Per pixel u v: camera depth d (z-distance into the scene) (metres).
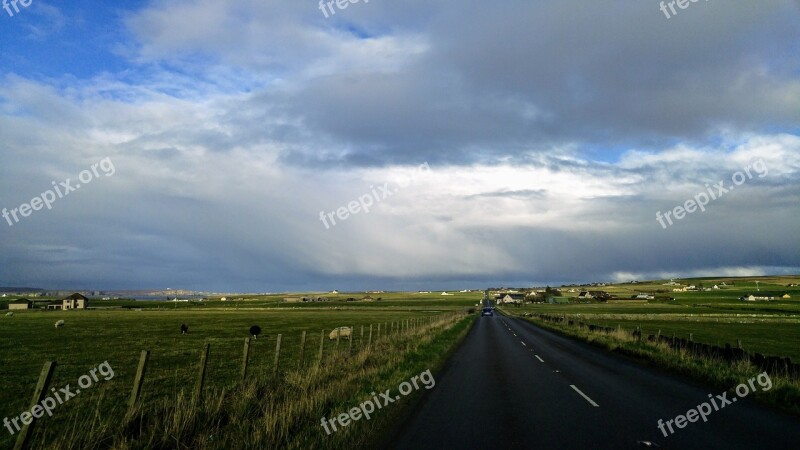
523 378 14.81
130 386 15.84
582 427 8.55
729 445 7.40
